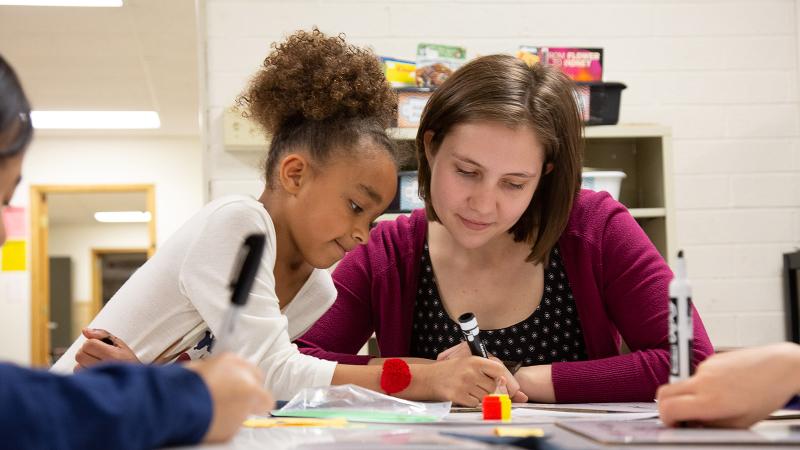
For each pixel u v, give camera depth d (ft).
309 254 4.43
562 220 4.83
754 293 10.84
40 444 1.84
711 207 10.88
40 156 25.41
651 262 4.92
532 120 4.36
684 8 10.95
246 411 2.32
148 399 2.06
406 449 2.29
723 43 10.98
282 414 3.40
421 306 5.29
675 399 2.77
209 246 4.04
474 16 10.77
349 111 4.38
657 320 4.72
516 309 5.10
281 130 4.51
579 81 9.50
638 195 10.37
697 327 4.64
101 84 19.63
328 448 2.32
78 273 36.76
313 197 4.32
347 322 5.32
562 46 10.82
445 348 5.16
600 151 10.42
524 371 4.58
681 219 10.84
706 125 10.93
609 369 4.51
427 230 5.33
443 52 9.45
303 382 3.97
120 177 25.71
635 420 3.20
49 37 16.35
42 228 25.64
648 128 9.62
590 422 3.06
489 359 4.17
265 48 10.57
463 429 2.90
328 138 4.30
